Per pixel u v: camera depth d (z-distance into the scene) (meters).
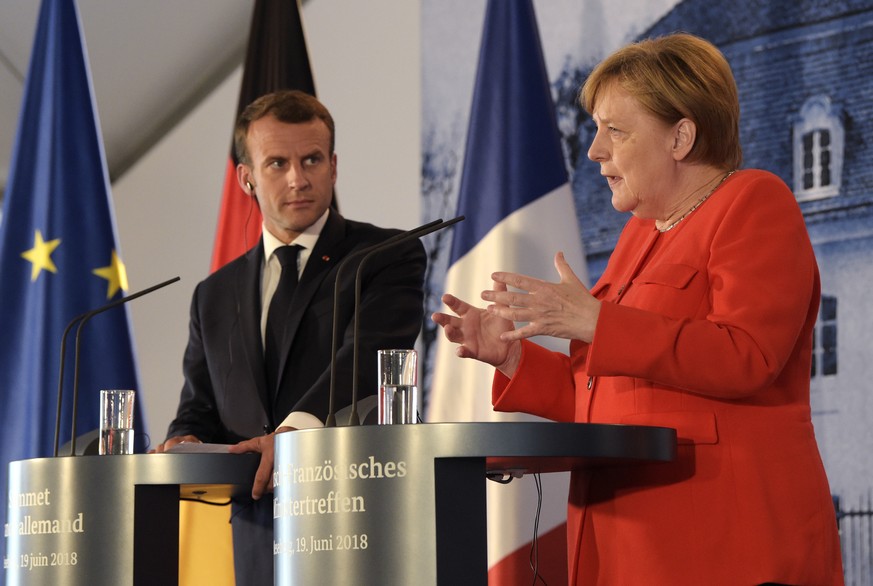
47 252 11.47
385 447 4.66
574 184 12.02
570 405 6.22
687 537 5.30
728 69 5.88
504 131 10.48
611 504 5.59
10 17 14.92
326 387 7.14
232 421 7.89
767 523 5.23
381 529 4.61
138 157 16.19
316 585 4.71
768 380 5.17
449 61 13.33
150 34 15.34
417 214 13.40
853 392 10.21
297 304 7.89
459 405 10.04
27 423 11.09
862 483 10.09
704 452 5.37
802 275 5.37
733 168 5.95
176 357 15.52
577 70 12.14
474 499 4.69
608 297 6.19
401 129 13.69
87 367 11.23
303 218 8.16
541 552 9.63
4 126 15.88
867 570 10.01
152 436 15.55
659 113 5.76
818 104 10.61
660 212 5.97
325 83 14.48
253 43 12.29
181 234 15.72
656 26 11.66
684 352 5.16
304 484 4.82
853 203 10.34
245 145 8.49
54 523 5.93
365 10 14.19
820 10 10.66
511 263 10.17
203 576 9.43
